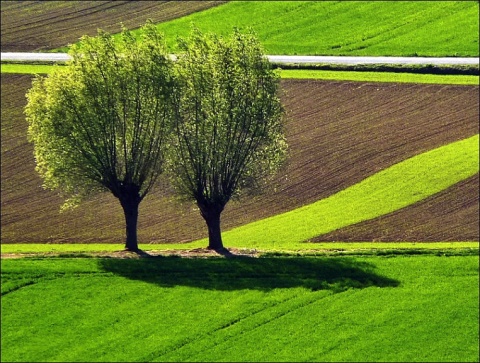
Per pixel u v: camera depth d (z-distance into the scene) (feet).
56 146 338.54
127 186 348.59
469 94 537.65
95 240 395.55
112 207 424.87
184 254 345.10
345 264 335.26
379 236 400.88
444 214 422.00
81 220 413.39
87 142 339.36
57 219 413.59
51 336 278.46
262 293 310.04
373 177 456.04
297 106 524.93
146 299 301.63
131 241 353.31
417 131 500.33
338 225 410.11
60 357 268.00
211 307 299.58
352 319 297.74
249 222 418.10
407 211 424.05
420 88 544.21
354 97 533.96
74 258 328.90
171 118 342.85
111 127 341.00
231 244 385.50
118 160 347.36
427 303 308.60
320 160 472.03
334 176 457.68
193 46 347.36
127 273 318.24
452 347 285.02
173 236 399.44
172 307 298.15
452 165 465.06
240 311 298.15
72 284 307.58
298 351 279.08
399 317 299.79
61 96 336.29
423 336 290.15
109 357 269.44
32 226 407.23
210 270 324.80
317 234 400.67
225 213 426.51
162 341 279.08
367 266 335.26
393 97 534.37
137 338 279.90
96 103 337.52
